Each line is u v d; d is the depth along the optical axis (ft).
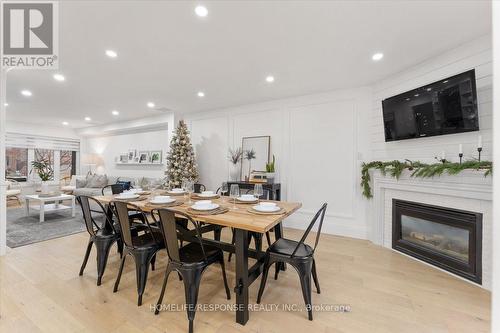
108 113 18.03
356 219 11.94
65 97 13.85
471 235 7.47
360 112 11.84
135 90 12.59
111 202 7.62
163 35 7.43
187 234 7.86
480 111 7.58
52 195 15.71
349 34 7.36
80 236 11.72
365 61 9.13
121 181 20.86
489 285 7.04
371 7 6.14
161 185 16.15
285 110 13.92
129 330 5.36
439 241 8.73
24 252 9.64
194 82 11.38
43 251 9.76
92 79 10.99
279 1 5.94
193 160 16.75
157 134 20.85
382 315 5.91
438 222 8.42
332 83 11.46
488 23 6.78
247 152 15.08
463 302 6.44
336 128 12.47
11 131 20.98
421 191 8.86
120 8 6.19
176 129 16.96
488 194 7.00
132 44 7.95
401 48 8.17
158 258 9.21
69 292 6.79
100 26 6.95
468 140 7.91
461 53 8.00
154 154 20.83
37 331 5.28
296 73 10.27
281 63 9.34
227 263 8.87
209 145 17.03
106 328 5.41
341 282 7.47
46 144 23.32
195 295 5.51
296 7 6.15
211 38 7.60
